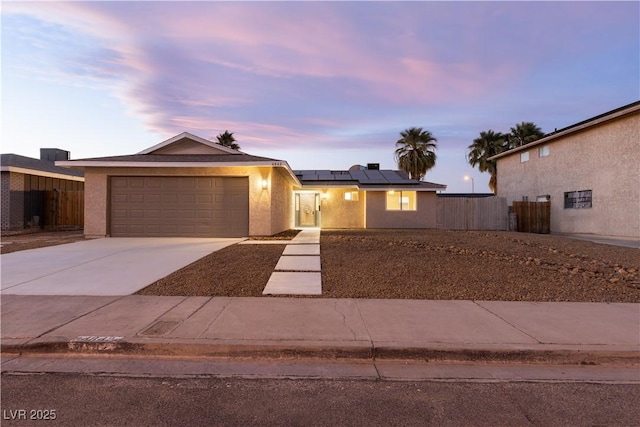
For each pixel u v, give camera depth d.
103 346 4.36
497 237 15.29
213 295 6.48
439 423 3.03
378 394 3.50
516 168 25.66
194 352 4.32
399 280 7.48
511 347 4.30
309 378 3.82
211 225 14.32
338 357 4.29
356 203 23.78
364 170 28.22
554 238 16.19
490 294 6.62
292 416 3.11
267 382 3.73
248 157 15.50
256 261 9.16
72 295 6.43
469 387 3.65
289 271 8.17
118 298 6.25
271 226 14.50
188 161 14.14
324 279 7.54
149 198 14.30
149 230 14.29
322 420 3.06
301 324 5.02
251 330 4.77
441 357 4.26
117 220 14.30
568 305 6.03
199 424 2.99
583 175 19.44
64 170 21.42
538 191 23.19
